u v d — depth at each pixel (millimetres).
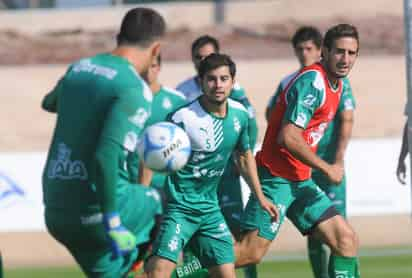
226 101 16297
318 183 21484
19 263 29062
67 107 12117
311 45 21719
